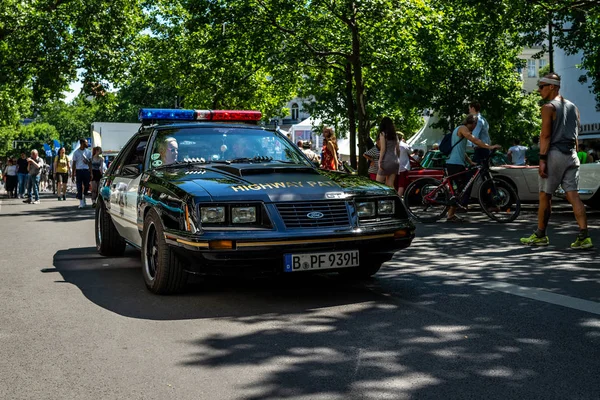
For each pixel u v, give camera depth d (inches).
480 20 794.8
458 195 453.7
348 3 824.9
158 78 1147.3
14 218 599.5
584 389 130.7
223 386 136.7
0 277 271.4
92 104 1221.7
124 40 1134.4
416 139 1337.4
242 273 208.1
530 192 564.4
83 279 262.5
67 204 831.1
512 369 142.8
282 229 205.9
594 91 959.6
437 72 981.8
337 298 216.8
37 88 1088.8
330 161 603.8
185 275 223.9
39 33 1056.2
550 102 317.7
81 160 741.3
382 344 163.2
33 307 213.2
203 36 1050.1
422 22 866.1
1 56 1079.6
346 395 129.9
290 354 157.1
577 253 306.0
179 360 154.8
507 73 1240.2
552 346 158.7
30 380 142.9
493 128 1325.0
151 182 242.1
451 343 162.7
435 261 291.7
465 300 209.8
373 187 228.5
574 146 322.3
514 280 242.4
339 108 1364.4
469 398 127.0
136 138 302.0
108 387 137.6
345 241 211.8
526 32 797.9
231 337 173.0
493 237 373.7
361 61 924.0
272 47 890.1
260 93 1185.4
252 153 271.3
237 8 884.6
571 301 205.9
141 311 204.2
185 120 301.3
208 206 205.6
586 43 857.5
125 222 278.5
